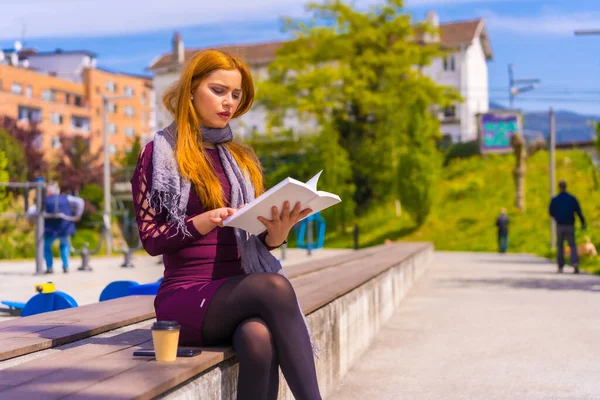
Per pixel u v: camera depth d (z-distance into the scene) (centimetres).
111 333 398
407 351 673
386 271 898
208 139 316
